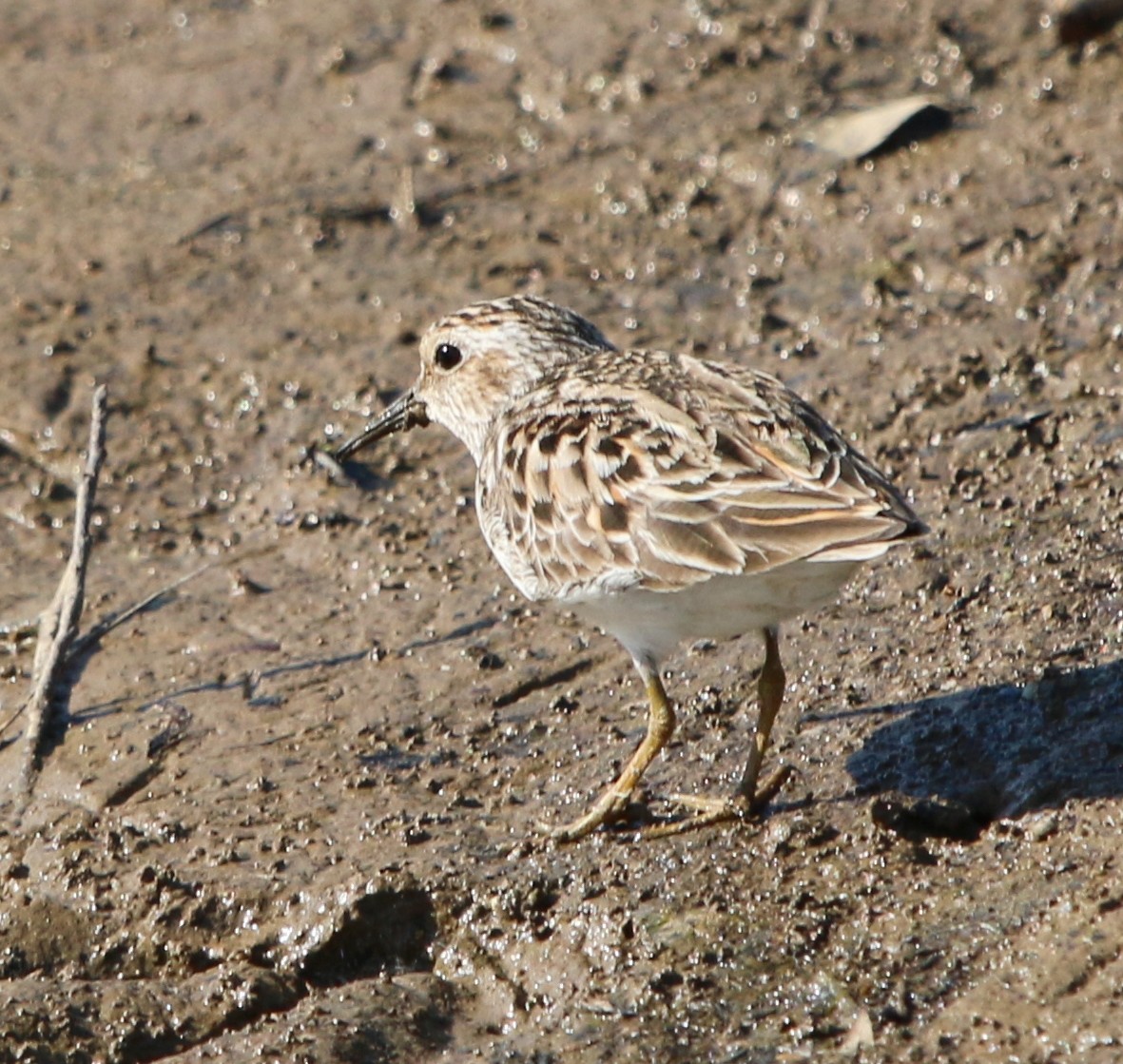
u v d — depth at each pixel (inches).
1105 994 379.2
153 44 979.9
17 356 726.5
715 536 428.5
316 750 515.5
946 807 442.9
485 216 797.2
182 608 590.2
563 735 510.3
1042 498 573.3
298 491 645.9
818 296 715.4
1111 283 685.3
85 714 540.7
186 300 759.1
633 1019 404.5
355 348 719.7
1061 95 813.2
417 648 557.0
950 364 656.4
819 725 490.9
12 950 463.2
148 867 472.7
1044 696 476.4
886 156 793.6
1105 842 420.8
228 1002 430.3
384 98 895.7
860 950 407.2
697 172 807.1
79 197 840.3
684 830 459.2
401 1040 410.9
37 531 641.0
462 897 451.2
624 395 466.3
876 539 406.6
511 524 482.0
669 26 917.8
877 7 909.2
